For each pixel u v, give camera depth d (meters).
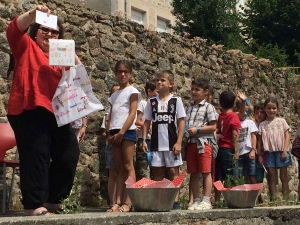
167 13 17.45
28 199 3.85
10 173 6.05
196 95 5.83
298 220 5.45
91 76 7.32
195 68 9.23
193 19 14.31
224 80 9.86
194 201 5.57
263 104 7.77
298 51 18.02
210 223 4.32
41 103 3.89
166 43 8.69
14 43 4.04
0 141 5.34
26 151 3.89
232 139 6.29
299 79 12.13
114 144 5.20
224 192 5.05
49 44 3.97
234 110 7.41
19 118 3.93
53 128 4.07
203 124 5.68
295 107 11.77
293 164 11.14
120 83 5.50
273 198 6.79
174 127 5.39
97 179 7.12
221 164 6.36
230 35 14.70
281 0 18.19
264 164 7.53
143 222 3.73
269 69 11.12
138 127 6.32
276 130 7.47
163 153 5.34
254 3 18.48
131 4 16.02
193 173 5.61
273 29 18.22
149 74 8.27
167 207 4.17
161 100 5.46
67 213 4.09
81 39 7.27
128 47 7.98
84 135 6.63
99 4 15.74
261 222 4.91
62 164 4.18
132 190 4.17
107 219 3.47
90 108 4.14
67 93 4.05
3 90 6.23
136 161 7.24
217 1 14.21
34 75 3.96
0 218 3.19
